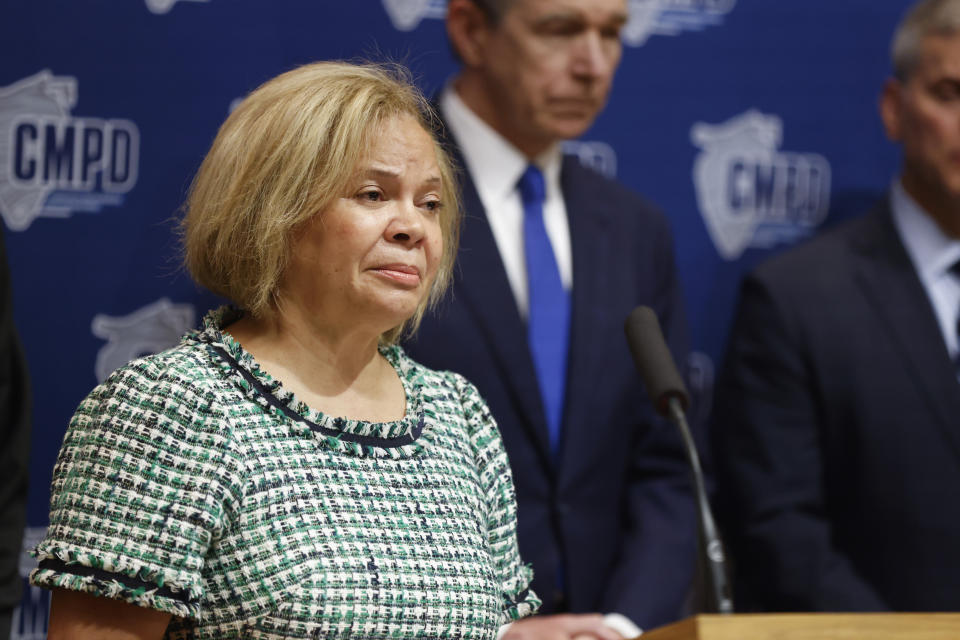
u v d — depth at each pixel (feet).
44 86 26.86
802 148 34.09
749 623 12.62
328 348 15.92
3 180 26.55
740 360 30.58
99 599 14.06
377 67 17.35
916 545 28.89
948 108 31.07
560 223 28.66
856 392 29.63
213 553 14.29
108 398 14.67
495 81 27.73
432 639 14.94
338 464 15.15
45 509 26.63
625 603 25.85
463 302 26.48
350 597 14.39
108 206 27.32
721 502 30.42
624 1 28.04
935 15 31.48
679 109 32.83
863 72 34.63
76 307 27.04
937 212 31.53
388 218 15.52
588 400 27.02
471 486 16.55
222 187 15.69
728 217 33.35
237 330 16.16
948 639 13.07
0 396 22.80
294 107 15.52
